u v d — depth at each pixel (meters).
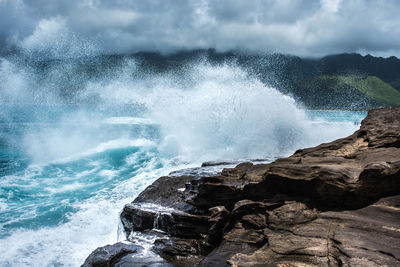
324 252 3.42
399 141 6.07
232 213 5.28
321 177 4.89
